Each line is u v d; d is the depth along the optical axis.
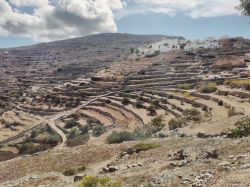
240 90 103.75
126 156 44.50
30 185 38.41
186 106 107.94
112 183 26.48
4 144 122.31
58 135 124.44
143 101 141.50
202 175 24.58
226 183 21.84
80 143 84.19
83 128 118.62
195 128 60.81
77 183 33.12
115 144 56.69
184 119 84.06
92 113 152.12
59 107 196.88
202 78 171.75
